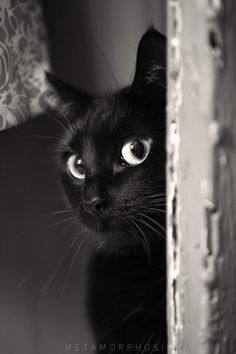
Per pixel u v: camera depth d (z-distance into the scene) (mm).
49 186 559
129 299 432
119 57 510
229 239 249
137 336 416
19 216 549
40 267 542
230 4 229
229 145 239
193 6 235
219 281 250
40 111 514
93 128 424
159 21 446
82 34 529
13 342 518
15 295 529
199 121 238
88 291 468
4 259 536
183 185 261
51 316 521
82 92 491
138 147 399
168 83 263
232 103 237
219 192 239
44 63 515
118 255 443
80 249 516
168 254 271
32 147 550
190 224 257
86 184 405
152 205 396
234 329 260
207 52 228
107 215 396
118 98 434
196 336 259
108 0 497
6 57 451
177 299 269
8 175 546
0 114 450
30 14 493
